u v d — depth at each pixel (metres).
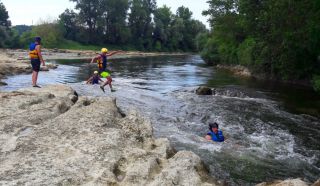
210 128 6.97
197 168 4.13
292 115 9.40
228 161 5.64
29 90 7.96
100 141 4.60
